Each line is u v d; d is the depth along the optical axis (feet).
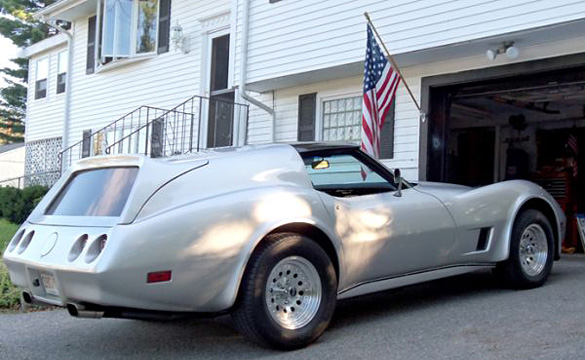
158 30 45.47
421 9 24.89
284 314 12.53
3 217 53.72
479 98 31.42
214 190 12.39
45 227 12.69
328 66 28.50
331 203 13.58
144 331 15.01
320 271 12.94
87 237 11.38
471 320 14.33
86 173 13.53
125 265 10.86
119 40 47.11
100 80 51.78
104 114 50.98
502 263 17.25
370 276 14.26
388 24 26.04
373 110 23.34
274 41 31.12
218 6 40.91
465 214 16.11
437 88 28.04
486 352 11.82
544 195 18.20
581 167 34.37
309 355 12.21
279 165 13.65
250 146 14.82
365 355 12.05
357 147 15.17
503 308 15.31
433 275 15.61
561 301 15.78
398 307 16.24
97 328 15.46
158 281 11.19
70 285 11.19
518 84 25.95
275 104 35.35
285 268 12.58
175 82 44.06
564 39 22.79
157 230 11.26
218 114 40.60
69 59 55.88
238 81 32.78
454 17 23.76
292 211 12.78
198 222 11.66
